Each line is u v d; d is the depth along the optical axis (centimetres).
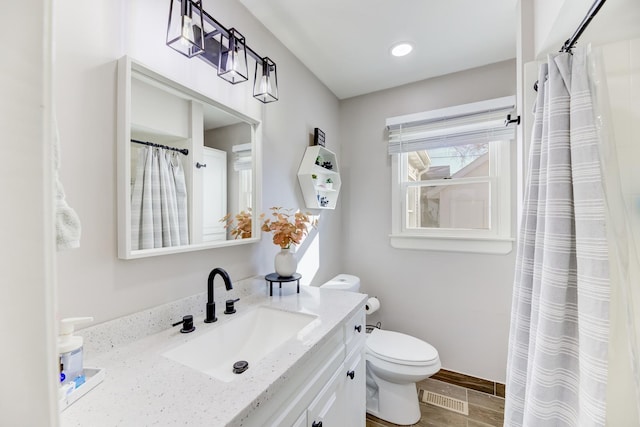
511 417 98
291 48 165
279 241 132
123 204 81
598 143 76
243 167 130
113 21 81
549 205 83
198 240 107
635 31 94
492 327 180
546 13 107
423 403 170
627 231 78
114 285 81
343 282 188
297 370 74
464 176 195
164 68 95
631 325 72
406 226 214
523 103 121
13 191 27
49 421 28
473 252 185
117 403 55
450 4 131
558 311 79
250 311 111
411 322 205
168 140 97
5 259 27
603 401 67
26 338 27
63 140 70
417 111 205
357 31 150
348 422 108
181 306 99
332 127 221
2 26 27
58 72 70
